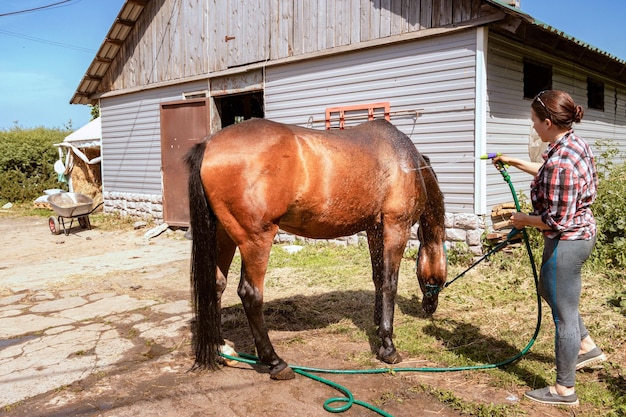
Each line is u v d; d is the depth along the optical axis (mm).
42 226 11859
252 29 9188
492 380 3240
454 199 6898
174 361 3639
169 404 2977
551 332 4031
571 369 2828
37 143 17484
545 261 2846
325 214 3387
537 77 8328
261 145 3133
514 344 3832
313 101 8414
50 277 6574
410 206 3660
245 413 2871
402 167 3604
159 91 11133
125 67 11867
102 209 14055
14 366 3578
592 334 3910
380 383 3252
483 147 6590
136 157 11906
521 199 6977
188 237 9688
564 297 2787
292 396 3086
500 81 6969
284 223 3420
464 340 3951
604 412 2822
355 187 3402
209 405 2967
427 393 3096
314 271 6391
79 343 4039
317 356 3709
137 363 3609
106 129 12711
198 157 3164
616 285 5246
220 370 3473
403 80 7281
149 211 11492
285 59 8602
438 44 6875
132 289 5844
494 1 5879
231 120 12922
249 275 3260
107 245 9164
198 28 10148
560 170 2645
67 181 15523
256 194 3098
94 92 12852
